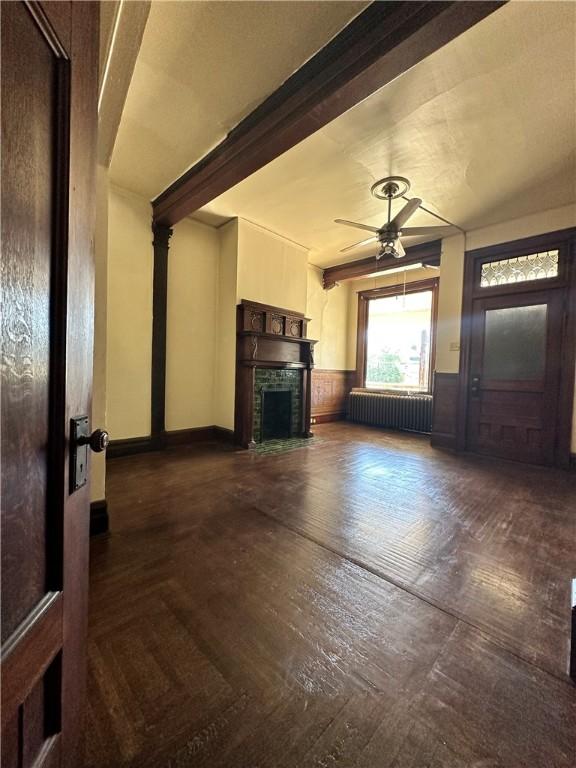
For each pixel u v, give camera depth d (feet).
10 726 1.57
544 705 3.49
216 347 15.83
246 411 14.57
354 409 22.85
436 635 4.42
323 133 8.93
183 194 11.34
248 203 13.08
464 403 14.69
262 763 2.95
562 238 12.14
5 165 1.47
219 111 8.30
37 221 1.73
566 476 11.32
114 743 3.08
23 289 1.63
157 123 8.71
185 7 5.80
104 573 5.61
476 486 10.26
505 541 6.90
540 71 6.96
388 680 3.76
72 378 2.05
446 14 5.22
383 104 7.88
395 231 10.86
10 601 1.58
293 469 11.66
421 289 20.63
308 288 20.71
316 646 4.21
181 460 12.45
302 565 5.95
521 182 11.21
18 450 1.62
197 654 4.06
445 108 8.00
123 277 12.47
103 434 2.25
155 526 7.27
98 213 6.68
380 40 5.88
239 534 7.00
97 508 6.91
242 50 6.65
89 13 2.16
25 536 1.69
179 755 3.00
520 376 13.17
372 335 23.89
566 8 5.71
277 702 3.49
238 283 14.73
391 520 7.80
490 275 14.11
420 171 10.64
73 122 1.98
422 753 3.04
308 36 6.36
